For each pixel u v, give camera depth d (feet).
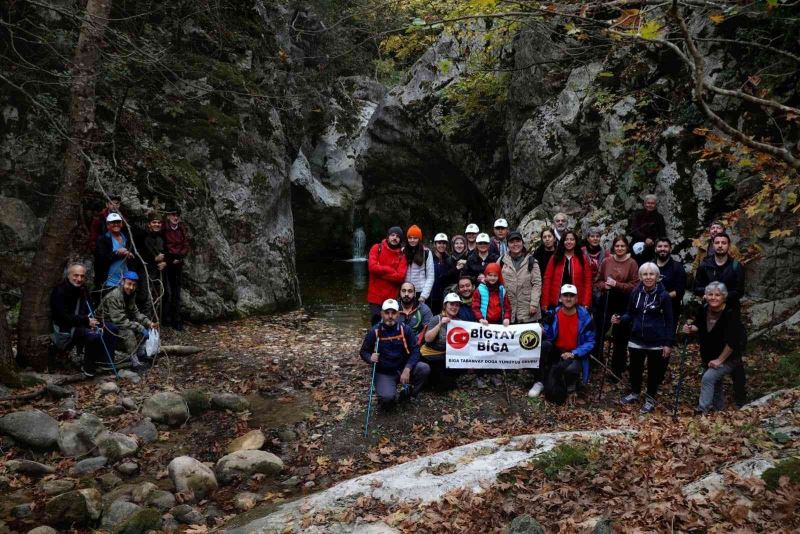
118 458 20.56
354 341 34.60
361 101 74.43
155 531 16.66
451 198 66.03
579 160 41.57
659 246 25.96
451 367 24.77
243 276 41.32
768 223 27.89
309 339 34.91
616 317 25.29
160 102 39.40
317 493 17.71
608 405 24.36
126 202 35.47
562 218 28.84
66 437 20.76
